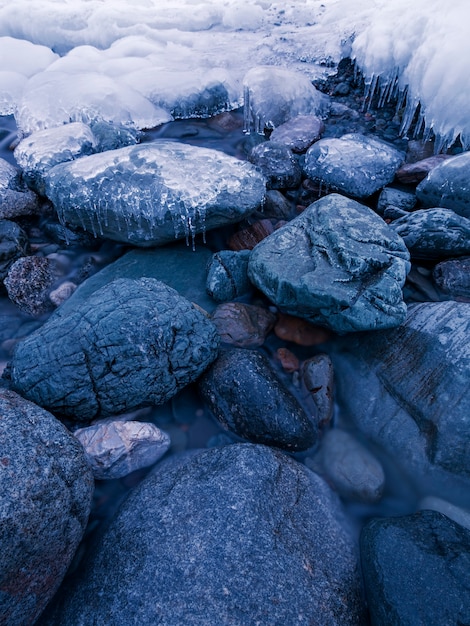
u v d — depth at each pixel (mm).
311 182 4273
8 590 1539
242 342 2861
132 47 6586
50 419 1959
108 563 1809
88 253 3713
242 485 1965
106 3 8281
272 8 8188
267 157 4305
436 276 3156
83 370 2264
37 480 1680
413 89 4676
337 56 6266
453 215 3180
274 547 1773
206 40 7168
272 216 3918
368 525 1994
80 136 4316
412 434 2297
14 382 2340
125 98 5266
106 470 2186
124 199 3285
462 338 2416
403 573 1724
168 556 1737
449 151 4465
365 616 1754
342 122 5297
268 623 1565
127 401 2348
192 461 2178
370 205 4102
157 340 2359
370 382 2574
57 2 8094
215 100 5539
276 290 2719
